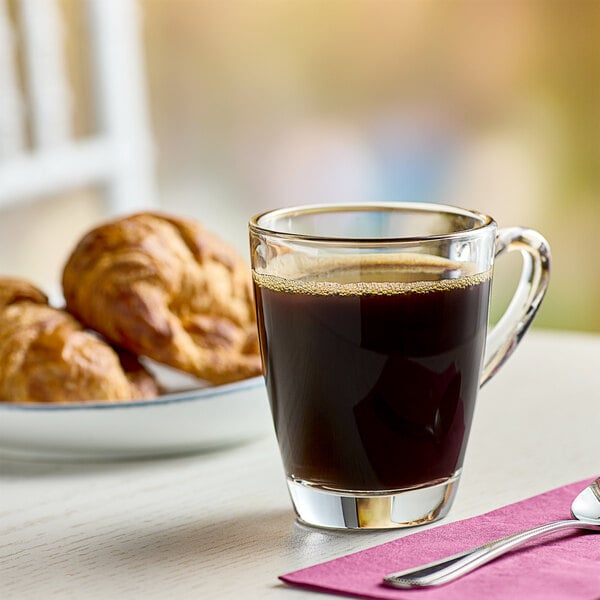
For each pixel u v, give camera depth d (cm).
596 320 302
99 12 232
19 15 202
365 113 312
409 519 86
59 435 93
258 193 321
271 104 316
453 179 310
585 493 87
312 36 310
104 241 100
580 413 99
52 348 96
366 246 84
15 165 201
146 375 99
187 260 102
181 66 310
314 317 84
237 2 309
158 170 315
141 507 89
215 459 95
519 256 293
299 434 86
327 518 86
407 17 304
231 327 102
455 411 86
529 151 303
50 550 85
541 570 81
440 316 84
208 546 85
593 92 293
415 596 79
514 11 296
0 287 100
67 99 222
